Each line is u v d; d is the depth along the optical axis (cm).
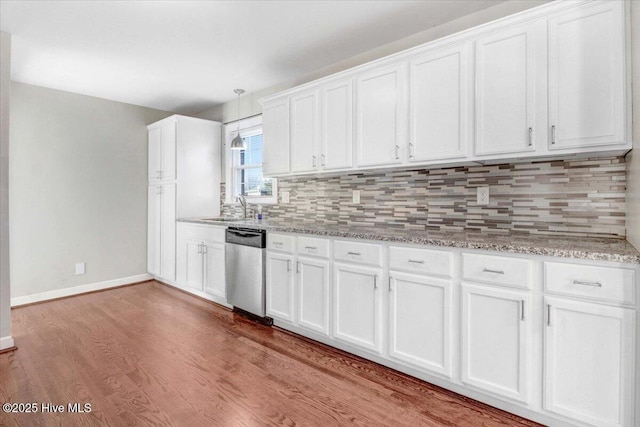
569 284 154
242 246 322
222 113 449
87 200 409
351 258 235
